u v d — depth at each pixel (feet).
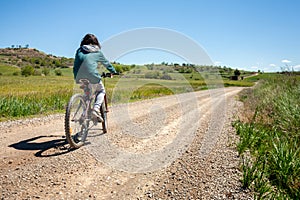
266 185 12.62
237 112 36.70
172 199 11.81
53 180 13.33
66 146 18.72
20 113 32.32
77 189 12.63
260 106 33.68
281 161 15.31
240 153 17.75
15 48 635.66
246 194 12.11
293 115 23.18
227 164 15.69
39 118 29.81
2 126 25.16
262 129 23.71
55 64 472.03
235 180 13.43
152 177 14.34
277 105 28.35
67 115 17.03
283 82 41.22
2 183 12.70
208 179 13.64
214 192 12.23
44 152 17.34
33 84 132.16
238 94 72.33
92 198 11.91
